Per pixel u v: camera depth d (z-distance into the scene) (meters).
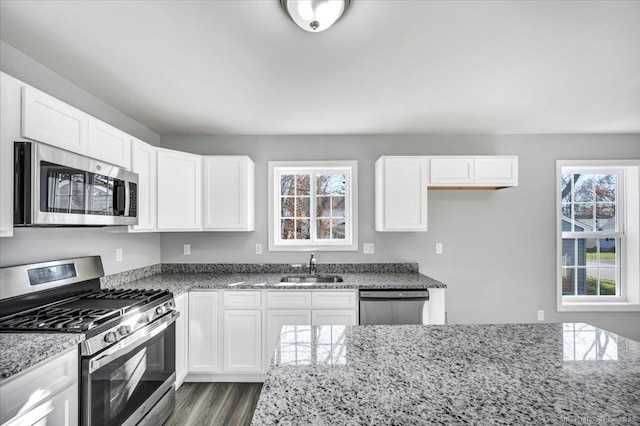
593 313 3.53
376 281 2.96
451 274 3.54
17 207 1.44
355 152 3.54
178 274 3.37
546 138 3.56
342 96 2.48
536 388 0.92
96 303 2.00
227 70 2.06
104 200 1.97
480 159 3.18
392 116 2.95
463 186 3.30
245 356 2.81
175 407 2.46
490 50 1.84
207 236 3.49
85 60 1.93
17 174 1.44
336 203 3.65
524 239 3.55
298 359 1.13
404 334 1.41
